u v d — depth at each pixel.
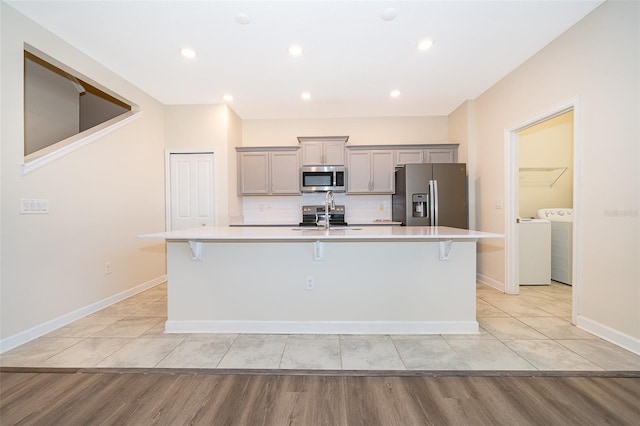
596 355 1.97
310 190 4.49
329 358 1.98
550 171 4.58
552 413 1.46
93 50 2.75
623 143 2.03
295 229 2.76
